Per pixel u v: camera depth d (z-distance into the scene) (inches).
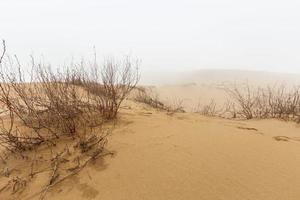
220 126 129.6
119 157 93.9
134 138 106.5
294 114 173.8
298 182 83.4
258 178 84.6
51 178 84.9
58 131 109.7
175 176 84.4
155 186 80.7
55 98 118.0
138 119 128.0
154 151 97.5
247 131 125.0
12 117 111.6
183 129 119.0
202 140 107.8
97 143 100.4
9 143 102.0
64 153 96.0
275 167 91.3
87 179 84.7
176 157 94.0
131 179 83.8
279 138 119.1
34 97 123.0
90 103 130.4
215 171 86.9
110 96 137.3
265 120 164.6
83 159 92.6
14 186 83.4
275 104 193.9
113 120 123.1
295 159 97.9
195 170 87.2
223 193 77.7
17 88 120.3
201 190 78.7
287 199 75.9
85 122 117.1
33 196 80.1
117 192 79.4
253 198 76.0
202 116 156.1
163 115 142.6
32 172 88.6
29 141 103.3
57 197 79.3
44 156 95.7
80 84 145.1
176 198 76.2
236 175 85.4
